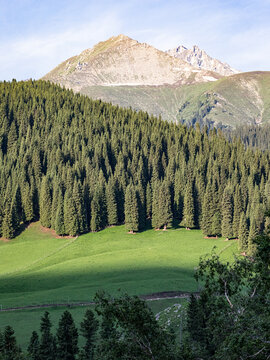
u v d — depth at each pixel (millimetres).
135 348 26953
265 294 26891
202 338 50969
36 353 57219
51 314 81188
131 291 93062
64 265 123500
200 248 140750
